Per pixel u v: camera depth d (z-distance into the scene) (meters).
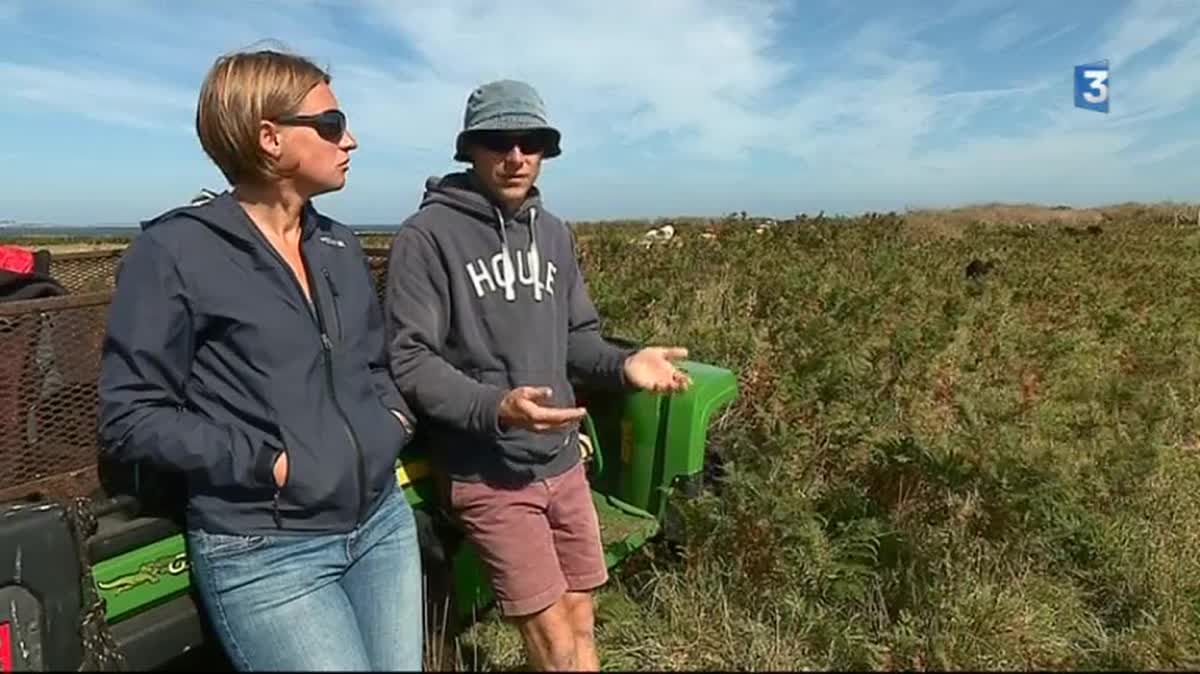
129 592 2.53
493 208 2.98
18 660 2.31
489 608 3.74
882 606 3.67
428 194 3.09
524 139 2.92
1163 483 4.90
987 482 4.24
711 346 6.39
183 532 2.66
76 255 4.39
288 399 2.56
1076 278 11.70
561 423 2.76
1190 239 18.44
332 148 2.73
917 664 3.43
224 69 2.62
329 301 2.72
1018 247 16.11
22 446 2.78
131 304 2.47
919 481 4.36
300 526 2.58
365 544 2.73
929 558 3.82
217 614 2.59
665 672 3.39
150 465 2.52
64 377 2.86
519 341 3.04
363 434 2.66
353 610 2.71
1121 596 3.95
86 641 2.36
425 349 2.94
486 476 3.02
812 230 14.30
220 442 2.45
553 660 3.08
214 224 2.54
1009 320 8.69
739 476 3.89
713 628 3.56
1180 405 6.43
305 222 2.79
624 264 10.31
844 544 3.83
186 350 2.54
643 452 3.97
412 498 3.19
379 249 4.26
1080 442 5.30
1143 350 7.76
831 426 4.81
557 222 3.29
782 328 6.74
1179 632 3.68
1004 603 3.65
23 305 2.73
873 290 8.96
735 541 3.76
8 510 2.45
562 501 3.13
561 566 3.20
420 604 2.83
